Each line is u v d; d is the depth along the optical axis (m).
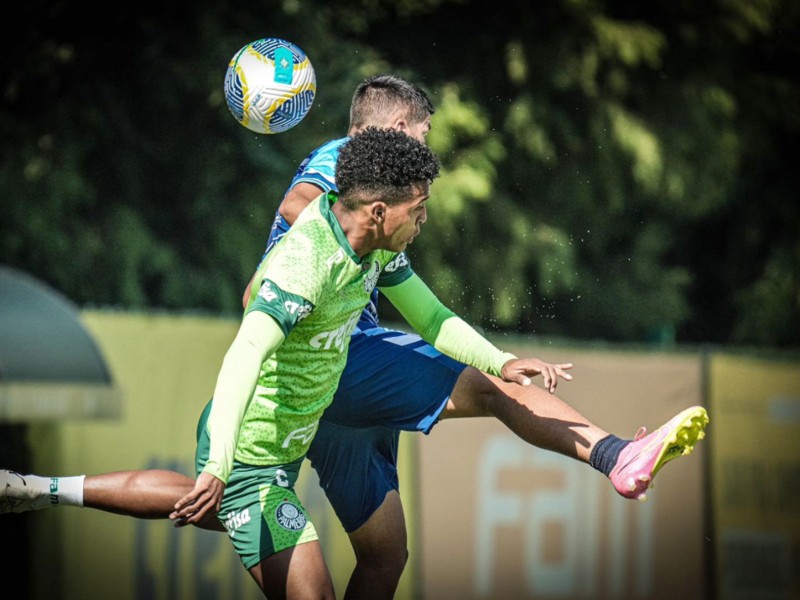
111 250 47.03
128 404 27.55
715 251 68.31
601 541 33.44
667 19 59.81
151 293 48.94
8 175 46.00
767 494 35.59
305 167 15.67
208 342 28.66
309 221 14.05
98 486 14.91
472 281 52.34
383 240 14.12
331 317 14.21
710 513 34.84
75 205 46.97
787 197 68.06
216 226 49.12
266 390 14.41
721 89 60.31
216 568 28.88
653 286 60.94
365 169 13.77
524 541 32.38
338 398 15.85
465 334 15.58
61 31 48.44
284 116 16.25
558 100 56.75
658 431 14.20
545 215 57.06
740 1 60.09
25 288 27.28
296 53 16.36
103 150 48.69
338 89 50.47
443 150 50.97
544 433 15.01
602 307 59.28
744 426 35.25
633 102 59.47
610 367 33.34
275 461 14.67
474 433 31.89
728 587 34.97
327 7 53.50
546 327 57.00
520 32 55.38
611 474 14.43
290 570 14.16
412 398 15.71
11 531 26.62
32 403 26.47
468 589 31.52
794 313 64.94
